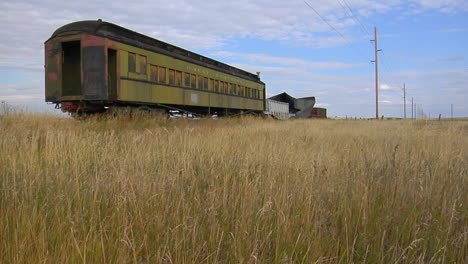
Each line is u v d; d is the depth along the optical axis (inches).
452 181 208.1
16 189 170.9
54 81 606.5
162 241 128.5
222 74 992.9
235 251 118.6
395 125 767.1
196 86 854.5
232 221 141.7
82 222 133.3
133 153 252.4
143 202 151.7
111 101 593.6
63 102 602.9
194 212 149.9
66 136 311.9
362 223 144.6
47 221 140.4
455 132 453.1
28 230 122.8
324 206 162.9
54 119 501.0
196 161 247.4
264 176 200.1
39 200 161.6
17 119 441.4
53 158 236.4
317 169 207.6
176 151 271.0
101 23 598.5
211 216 141.5
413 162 243.9
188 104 816.9
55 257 111.6
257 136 439.5
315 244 125.4
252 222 140.2
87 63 583.8
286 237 130.0
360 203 159.8
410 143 389.1
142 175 185.6
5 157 235.0
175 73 770.2
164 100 725.9
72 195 165.3
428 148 318.0
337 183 188.4
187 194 177.5
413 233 141.0
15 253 112.4
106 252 118.3
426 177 203.2
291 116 1809.8
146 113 621.6
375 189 178.1
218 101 968.9
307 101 1990.7
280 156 253.8
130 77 628.1
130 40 640.4
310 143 413.7
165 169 212.5
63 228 131.4
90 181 188.1
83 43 585.9
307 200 159.2
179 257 114.7
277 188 174.7
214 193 161.3
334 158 254.4
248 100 1188.5
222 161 246.7
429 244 140.4
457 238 138.9
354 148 325.1
